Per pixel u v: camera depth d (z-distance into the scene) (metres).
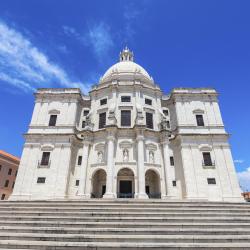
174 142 41.34
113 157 35.38
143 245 11.37
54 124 42.03
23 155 38.47
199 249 11.24
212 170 37.12
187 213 16.98
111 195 32.34
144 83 44.25
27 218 15.61
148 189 37.31
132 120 39.66
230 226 14.45
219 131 40.53
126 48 60.16
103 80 49.03
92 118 41.84
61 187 36.00
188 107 43.50
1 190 62.78
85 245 11.31
